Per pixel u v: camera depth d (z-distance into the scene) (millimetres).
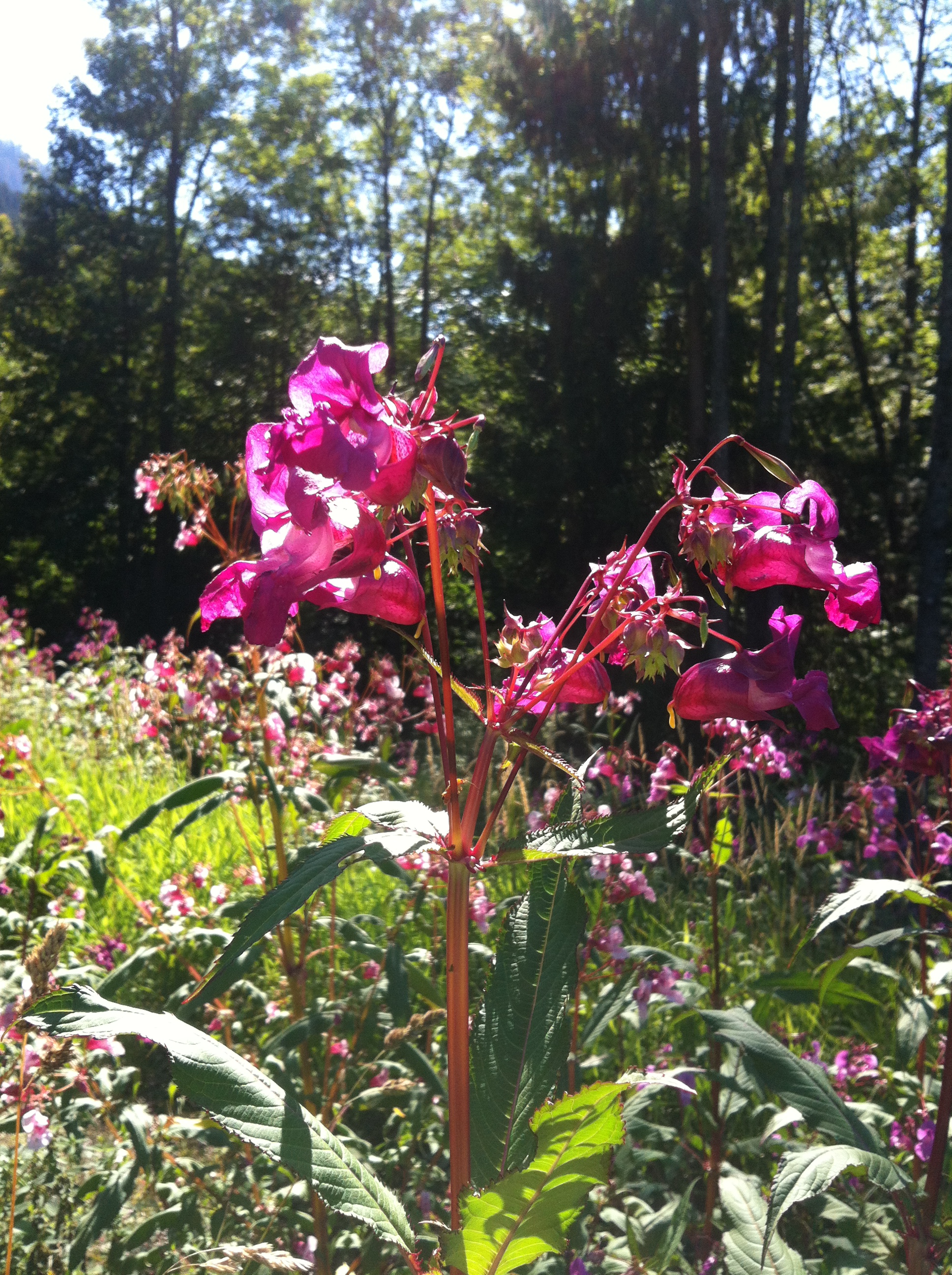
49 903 5102
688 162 19703
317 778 4039
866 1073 3490
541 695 1662
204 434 31844
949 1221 2580
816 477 19625
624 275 18844
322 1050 4078
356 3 29078
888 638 18156
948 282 13070
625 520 18359
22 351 33438
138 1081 3682
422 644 1622
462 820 1634
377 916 5254
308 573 1469
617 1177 2992
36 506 32781
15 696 11156
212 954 4832
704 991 3250
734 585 1680
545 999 1661
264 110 32688
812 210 22562
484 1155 1594
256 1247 1940
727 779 4117
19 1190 2971
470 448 1571
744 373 20047
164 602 30141
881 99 24547
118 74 31016
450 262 32812
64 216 32250
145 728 4395
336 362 1490
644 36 18125
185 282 33156
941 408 13172
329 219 33281
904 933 2602
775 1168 3562
